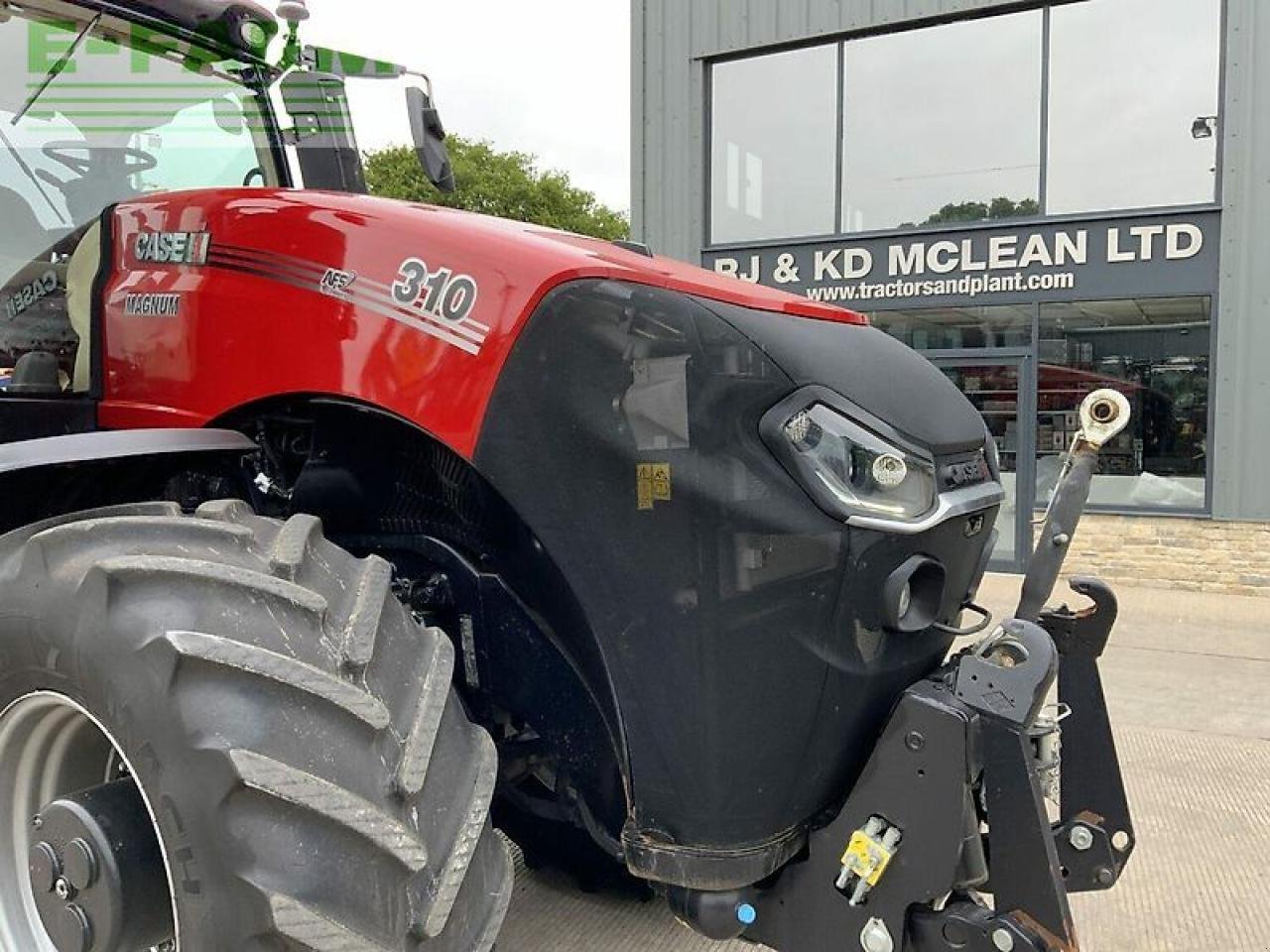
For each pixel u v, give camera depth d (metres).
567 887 3.06
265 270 2.21
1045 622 2.32
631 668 1.91
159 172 2.99
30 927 1.82
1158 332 8.55
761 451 1.82
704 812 1.90
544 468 1.91
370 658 1.63
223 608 1.56
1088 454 2.00
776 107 10.01
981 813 1.98
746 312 1.89
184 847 1.46
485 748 1.79
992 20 9.05
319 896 1.43
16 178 2.68
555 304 1.91
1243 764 4.39
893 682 1.97
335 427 2.26
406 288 2.03
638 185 10.53
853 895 1.88
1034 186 9.03
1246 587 8.25
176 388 2.34
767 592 1.83
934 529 1.92
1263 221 8.04
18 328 2.70
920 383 2.08
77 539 1.68
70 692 1.62
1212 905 3.17
